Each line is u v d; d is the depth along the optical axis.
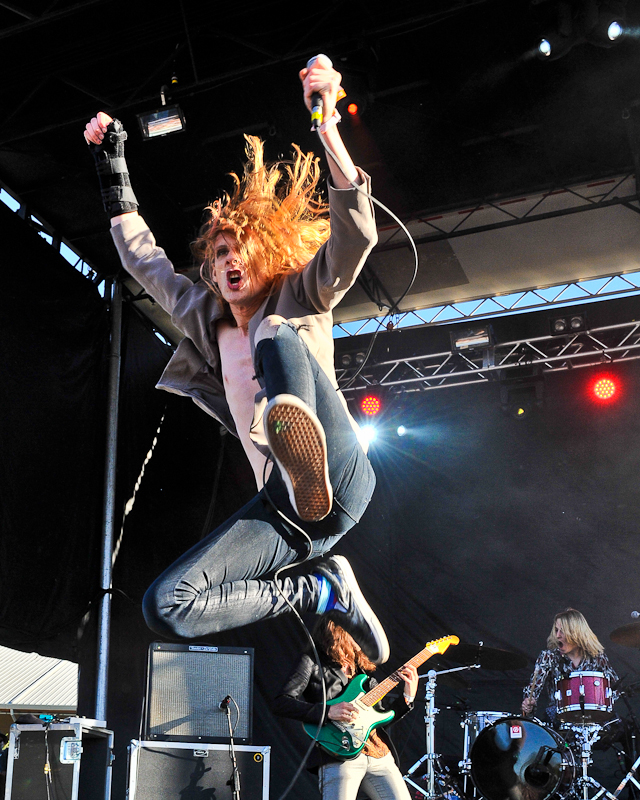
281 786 7.66
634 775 5.50
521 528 8.39
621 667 7.66
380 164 7.52
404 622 8.29
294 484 1.47
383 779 3.54
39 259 7.27
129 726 7.14
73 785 4.07
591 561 8.11
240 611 1.58
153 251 2.06
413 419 9.04
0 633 6.12
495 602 8.19
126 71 6.76
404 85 6.78
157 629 1.51
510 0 6.00
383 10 6.29
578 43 6.06
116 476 7.59
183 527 8.35
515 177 7.61
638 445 8.33
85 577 6.96
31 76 6.70
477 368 8.71
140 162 7.45
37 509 6.53
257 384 1.77
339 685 3.64
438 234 8.26
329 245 1.62
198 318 1.87
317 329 1.69
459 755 7.45
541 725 5.18
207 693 4.51
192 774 4.29
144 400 8.29
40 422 6.77
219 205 1.93
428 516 8.66
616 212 7.80
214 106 6.93
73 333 7.49
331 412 1.58
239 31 6.50
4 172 7.41
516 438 8.70
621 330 8.44
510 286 8.98
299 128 7.10
